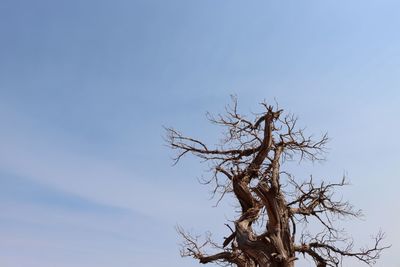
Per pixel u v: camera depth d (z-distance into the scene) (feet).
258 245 63.77
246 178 68.95
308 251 68.90
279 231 63.41
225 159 73.00
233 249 71.82
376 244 69.51
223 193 70.90
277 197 63.98
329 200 69.36
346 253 69.26
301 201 69.15
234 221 67.21
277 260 61.41
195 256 76.07
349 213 70.64
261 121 69.82
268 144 68.18
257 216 67.62
